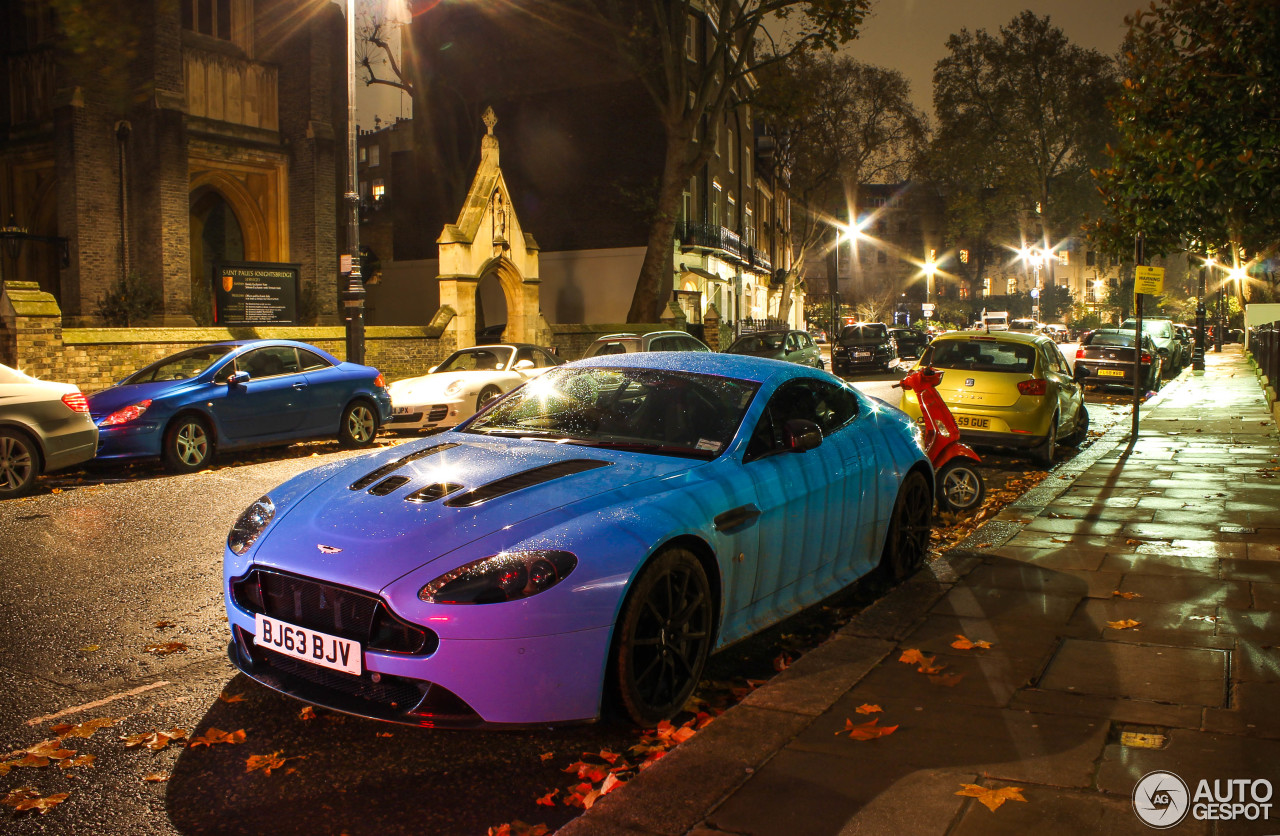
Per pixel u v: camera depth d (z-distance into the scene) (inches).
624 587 132.6
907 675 154.6
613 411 185.9
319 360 490.9
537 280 1012.5
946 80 2341.3
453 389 558.3
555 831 109.7
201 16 928.9
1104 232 440.1
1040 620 184.9
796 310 2440.9
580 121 1416.1
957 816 107.0
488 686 125.6
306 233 1010.1
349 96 695.1
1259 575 219.0
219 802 122.4
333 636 132.1
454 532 135.0
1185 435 522.9
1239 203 384.2
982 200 2561.5
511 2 1439.5
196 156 924.6
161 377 435.8
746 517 162.6
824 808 109.6
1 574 239.5
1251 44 356.5
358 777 129.5
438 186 1488.7
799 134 1919.3
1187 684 148.8
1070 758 122.0
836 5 1018.7
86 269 852.0
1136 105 385.1
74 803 121.6
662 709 142.3
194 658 177.6
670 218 1197.1
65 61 491.5
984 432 422.0
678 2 1158.3
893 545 222.4
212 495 357.7
